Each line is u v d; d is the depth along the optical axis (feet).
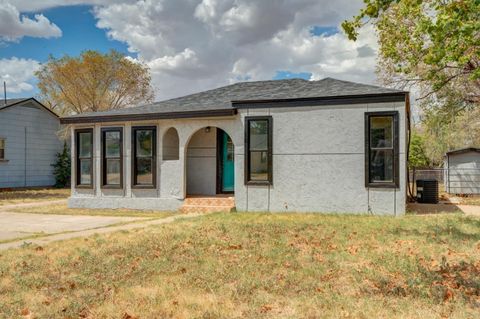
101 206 45.60
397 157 35.01
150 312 13.50
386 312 13.06
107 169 46.09
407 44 43.96
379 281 16.20
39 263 19.98
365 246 22.72
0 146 72.08
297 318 12.71
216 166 47.16
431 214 36.17
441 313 12.94
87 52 102.37
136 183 44.52
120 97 105.81
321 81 45.55
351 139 36.50
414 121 81.20
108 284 16.55
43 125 80.18
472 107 61.26
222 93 48.62
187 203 42.11
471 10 18.42
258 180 39.60
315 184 37.63
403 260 19.21
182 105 45.34
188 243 24.06
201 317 13.01
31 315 13.38
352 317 12.73
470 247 22.12
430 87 58.90
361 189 36.22
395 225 29.40
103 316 13.25
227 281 16.71
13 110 74.02
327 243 23.75
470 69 46.60
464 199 52.95
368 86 40.01
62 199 59.31
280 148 38.70
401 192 34.94
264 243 23.93
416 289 15.10
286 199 38.50
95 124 46.16
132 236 26.66
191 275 17.53
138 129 44.29
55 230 30.99
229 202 40.93
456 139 78.59
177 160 43.32
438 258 19.80
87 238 26.48
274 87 46.68
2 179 71.87
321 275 17.34
